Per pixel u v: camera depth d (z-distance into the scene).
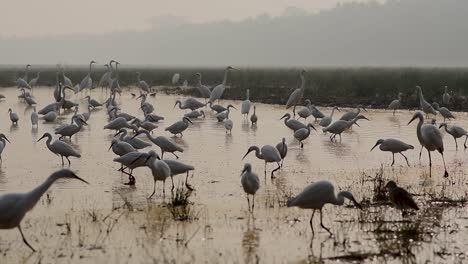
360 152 24.23
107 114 38.84
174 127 28.30
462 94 52.94
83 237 12.84
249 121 35.69
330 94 54.31
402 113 40.31
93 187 17.61
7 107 44.28
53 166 20.80
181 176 19.19
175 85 76.06
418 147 25.64
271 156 18.81
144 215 14.62
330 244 12.53
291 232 13.37
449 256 11.75
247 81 80.31
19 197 11.81
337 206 15.58
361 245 12.47
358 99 49.25
